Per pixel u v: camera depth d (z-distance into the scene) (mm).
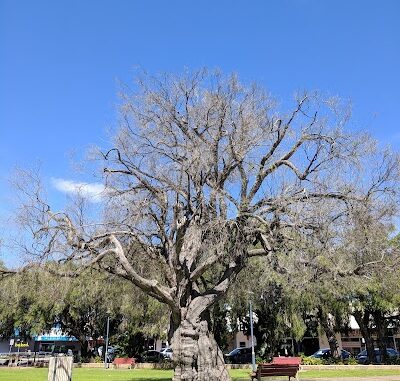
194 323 15656
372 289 28141
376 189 15914
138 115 17547
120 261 15375
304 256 14945
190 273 16312
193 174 16344
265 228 15898
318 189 15648
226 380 15430
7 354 55219
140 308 32969
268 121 17062
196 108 17062
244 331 40812
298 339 34531
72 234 15555
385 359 35219
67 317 46500
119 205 17156
